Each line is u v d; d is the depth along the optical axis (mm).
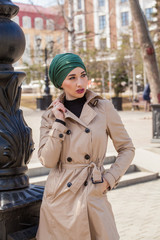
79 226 2012
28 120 14727
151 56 11023
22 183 2359
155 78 11023
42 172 6285
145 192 5895
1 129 2238
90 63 25500
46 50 23062
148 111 21266
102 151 2174
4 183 2273
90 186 2064
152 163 7336
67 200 2078
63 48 28000
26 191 2359
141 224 4391
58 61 2154
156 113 9477
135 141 9766
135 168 7238
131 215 4742
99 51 26250
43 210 2172
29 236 2209
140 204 5219
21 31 2307
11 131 2248
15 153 2268
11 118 2277
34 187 2508
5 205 2170
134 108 23797
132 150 2256
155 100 11086
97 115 2184
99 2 46688
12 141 2244
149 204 5211
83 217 2008
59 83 2199
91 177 2084
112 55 26359
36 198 2311
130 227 4293
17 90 2334
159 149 8586
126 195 5730
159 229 4211
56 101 2213
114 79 26188
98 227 2025
